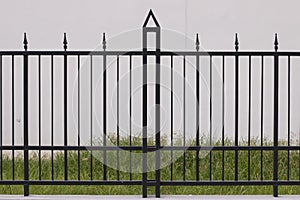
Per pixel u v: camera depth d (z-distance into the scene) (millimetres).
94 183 9164
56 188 10250
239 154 11852
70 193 10148
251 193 10305
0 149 9219
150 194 10117
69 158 12047
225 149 9117
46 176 11281
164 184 9227
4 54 9109
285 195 9555
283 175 11242
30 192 10078
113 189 10281
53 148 9195
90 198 9297
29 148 9234
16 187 10375
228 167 11367
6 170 11711
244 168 11320
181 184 9164
